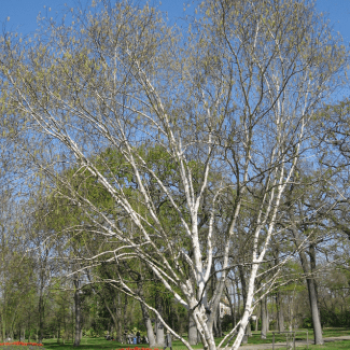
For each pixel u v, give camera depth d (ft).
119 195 37.83
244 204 41.16
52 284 38.60
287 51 40.32
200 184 42.01
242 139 38.88
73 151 38.50
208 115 39.04
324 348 70.44
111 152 41.75
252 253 39.58
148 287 73.51
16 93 37.88
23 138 37.63
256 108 36.52
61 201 37.29
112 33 39.22
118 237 36.88
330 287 106.11
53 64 38.27
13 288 60.70
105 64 38.34
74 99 38.09
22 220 38.24
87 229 36.99
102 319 136.26
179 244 38.40
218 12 39.81
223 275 38.47
